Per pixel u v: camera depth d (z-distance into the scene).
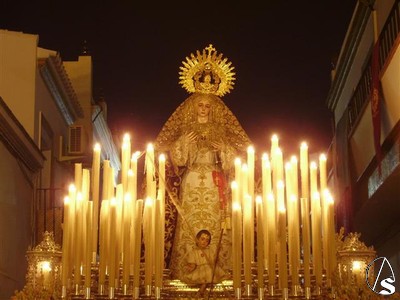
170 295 8.09
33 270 8.11
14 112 16.61
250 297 7.59
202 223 8.64
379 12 15.62
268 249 7.88
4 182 13.59
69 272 7.77
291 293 7.81
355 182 17.77
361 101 16.92
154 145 9.21
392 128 13.28
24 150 14.82
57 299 7.79
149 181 8.39
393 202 15.80
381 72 13.98
